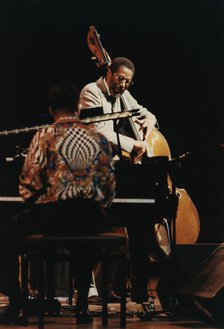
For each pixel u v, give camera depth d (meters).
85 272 5.31
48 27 9.23
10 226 5.21
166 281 5.97
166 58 9.45
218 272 5.64
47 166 4.99
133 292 5.78
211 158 8.88
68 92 5.12
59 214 5.00
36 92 9.20
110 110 6.62
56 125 5.07
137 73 9.48
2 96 9.16
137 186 5.59
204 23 9.36
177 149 9.41
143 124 6.68
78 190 4.98
